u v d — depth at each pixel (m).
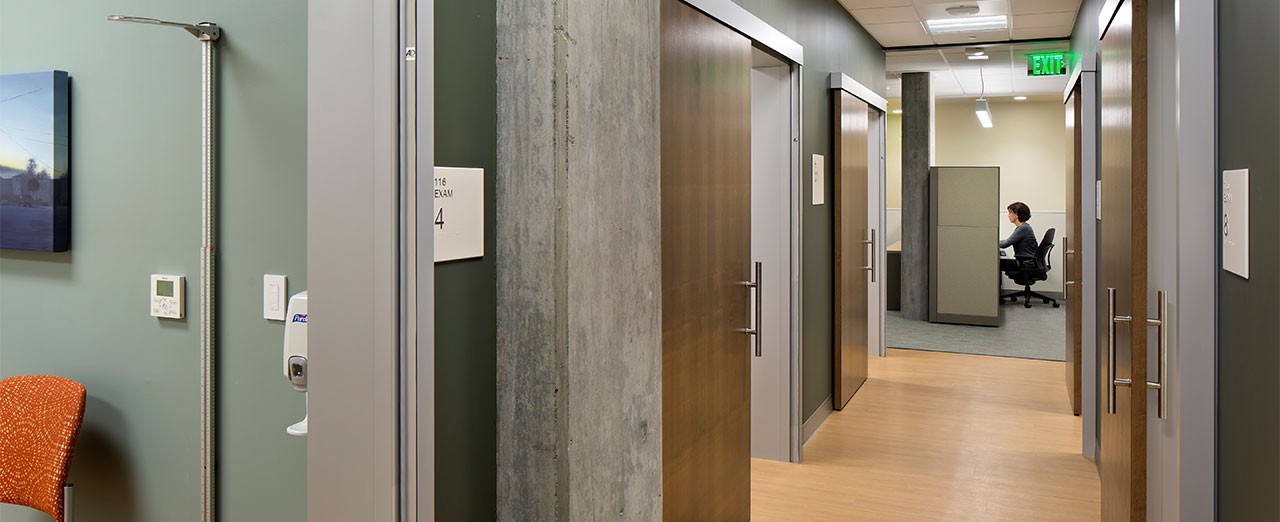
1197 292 1.89
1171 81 2.38
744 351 3.58
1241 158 1.67
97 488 2.32
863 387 6.14
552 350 1.80
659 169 2.26
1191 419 1.90
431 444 1.66
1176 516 2.36
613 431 2.03
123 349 2.26
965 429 5.03
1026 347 7.72
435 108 1.68
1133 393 2.39
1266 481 1.50
